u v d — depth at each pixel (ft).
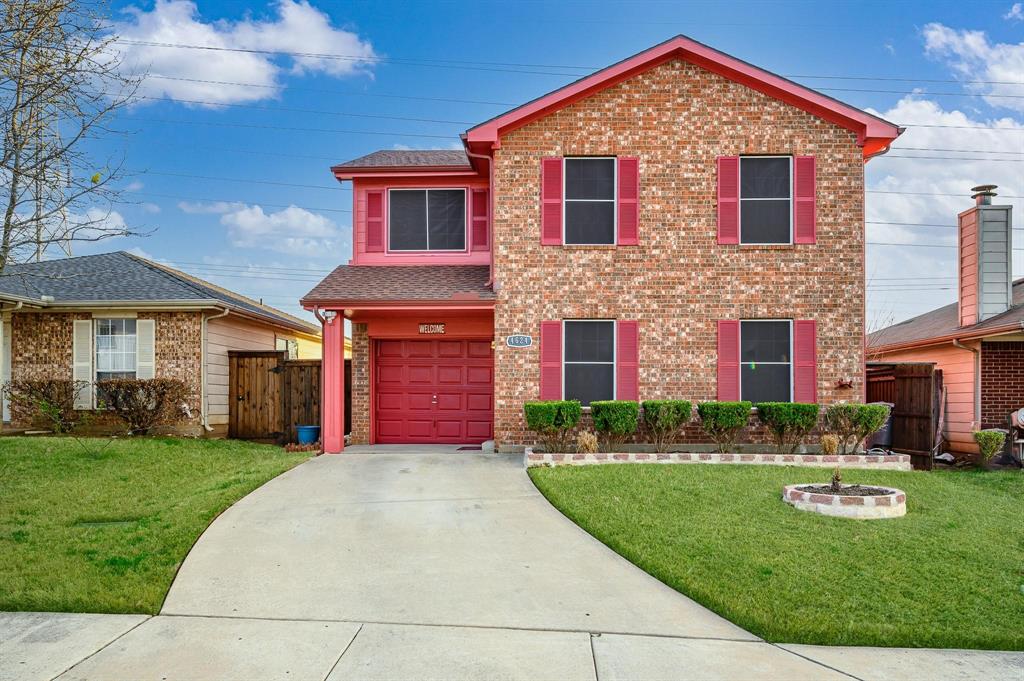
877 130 43.86
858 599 20.13
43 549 23.90
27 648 16.85
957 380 50.96
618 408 40.45
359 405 49.44
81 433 51.67
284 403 52.95
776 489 32.09
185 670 15.75
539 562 23.39
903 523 27.20
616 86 44.60
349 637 17.66
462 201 50.90
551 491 31.99
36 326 52.90
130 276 57.67
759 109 44.37
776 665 16.48
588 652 16.96
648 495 30.91
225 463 41.70
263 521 28.04
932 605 19.90
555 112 44.68
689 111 44.34
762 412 41.75
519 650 17.01
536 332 44.11
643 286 44.06
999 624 18.83
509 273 44.29
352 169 50.08
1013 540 25.72
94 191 29.63
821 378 43.50
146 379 50.98
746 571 22.04
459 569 22.70
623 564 23.21
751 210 44.45
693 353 43.86
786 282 43.88
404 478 35.96
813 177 44.06
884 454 41.32
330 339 45.01
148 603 19.48
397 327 49.44
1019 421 45.57
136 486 34.45
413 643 17.34
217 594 20.53
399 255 50.67
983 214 50.70
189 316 52.70
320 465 39.68
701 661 16.60
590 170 44.88
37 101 27.86
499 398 44.09
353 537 26.02
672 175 44.29
